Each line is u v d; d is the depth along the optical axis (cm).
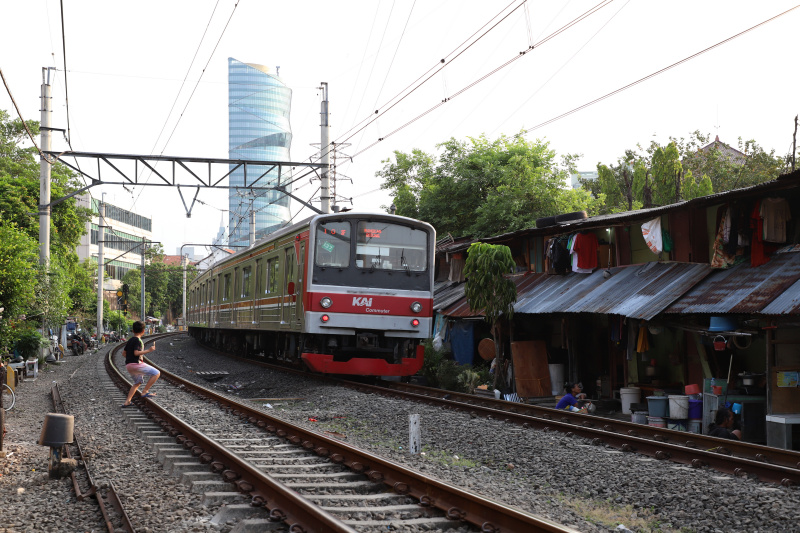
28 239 1917
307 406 1302
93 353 3353
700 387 1401
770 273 1123
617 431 1012
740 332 1159
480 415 1134
